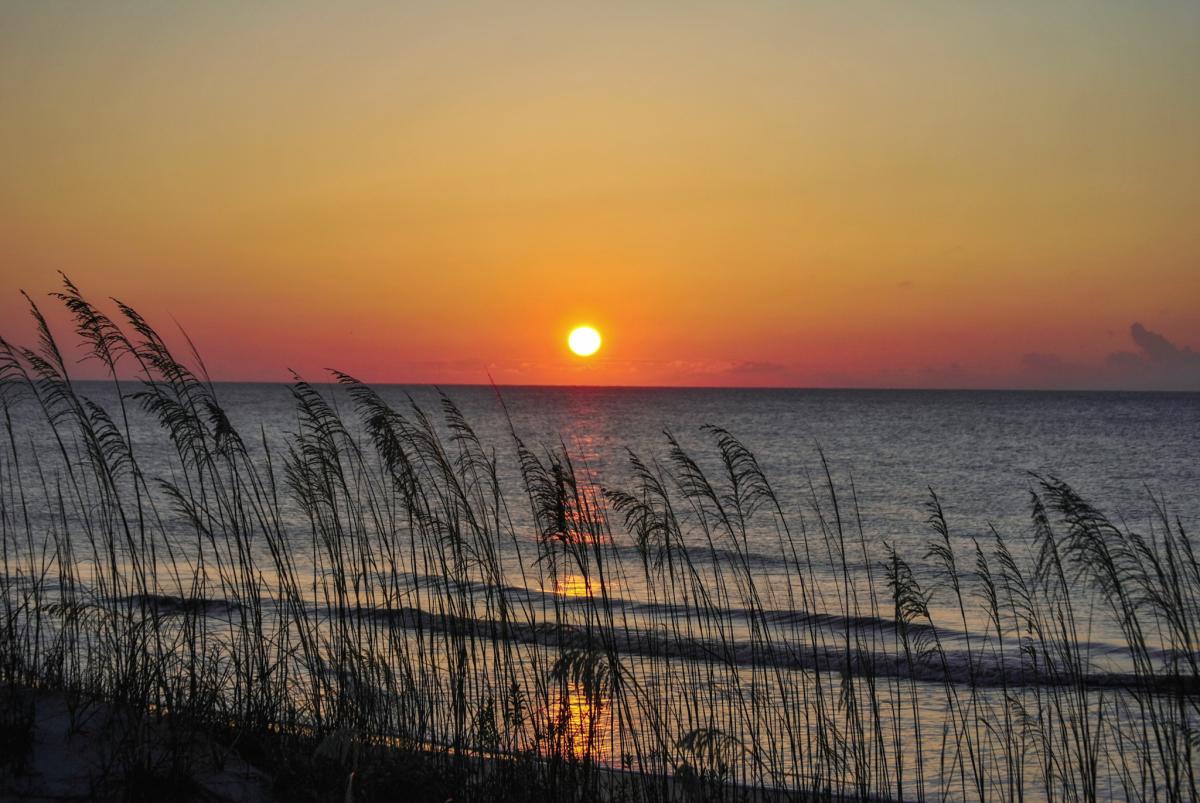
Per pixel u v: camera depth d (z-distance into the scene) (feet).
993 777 35.86
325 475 32.76
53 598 39.88
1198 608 37.01
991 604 34.76
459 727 27.84
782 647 54.95
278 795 22.65
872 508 155.02
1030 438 355.56
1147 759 31.89
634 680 28.91
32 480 125.18
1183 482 194.90
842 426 440.86
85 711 25.29
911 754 38.22
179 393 29.35
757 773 33.06
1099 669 53.36
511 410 560.20
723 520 34.32
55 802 20.61
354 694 30.07
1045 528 33.04
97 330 27.73
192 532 90.89
